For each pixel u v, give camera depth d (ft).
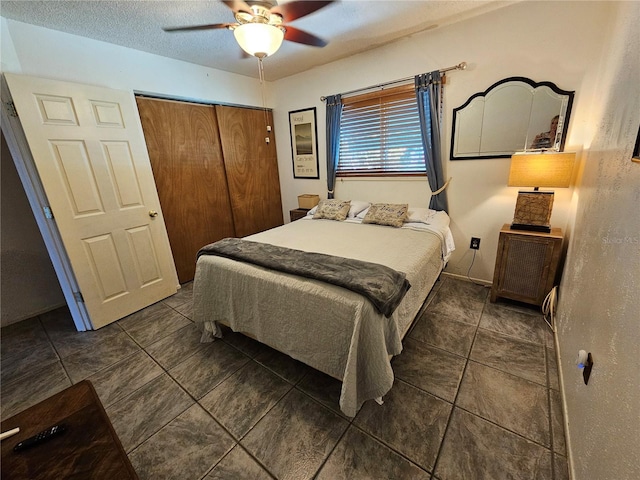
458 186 9.03
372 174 10.71
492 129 8.05
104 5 5.94
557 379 5.31
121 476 2.58
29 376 6.12
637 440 2.23
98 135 7.43
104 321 7.91
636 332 2.49
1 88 6.13
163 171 9.44
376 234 8.10
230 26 5.78
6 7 5.76
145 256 8.73
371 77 9.69
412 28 8.05
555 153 6.59
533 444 4.18
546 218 7.16
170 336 7.33
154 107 8.98
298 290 5.07
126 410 5.11
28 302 8.52
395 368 5.79
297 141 12.49
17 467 2.66
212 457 4.25
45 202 6.82
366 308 4.44
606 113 5.17
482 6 7.10
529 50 7.16
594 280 4.06
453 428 4.50
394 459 4.09
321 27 7.64
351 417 4.76
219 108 10.75
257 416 4.90
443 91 8.57
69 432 2.99
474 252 9.21
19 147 6.43
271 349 6.66
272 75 11.54
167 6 6.13
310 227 9.30
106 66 7.75
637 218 2.81
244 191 12.16
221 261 6.37
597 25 6.35
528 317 7.25
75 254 7.24
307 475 3.95
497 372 5.55
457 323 7.16
